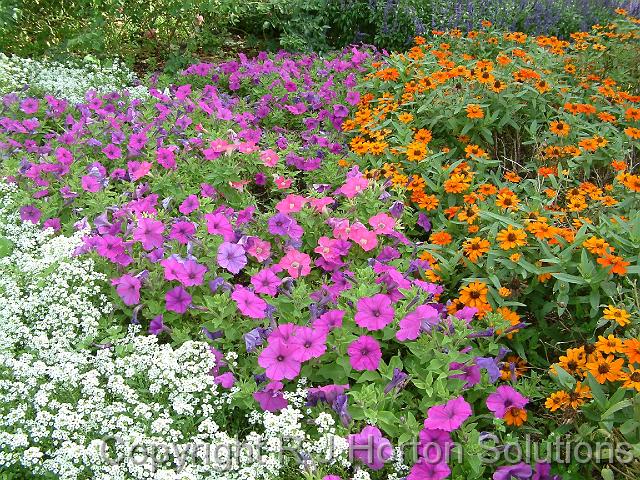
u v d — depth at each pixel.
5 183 1.52
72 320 1.16
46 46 2.46
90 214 1.43
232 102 2.04
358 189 1.47
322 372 1.12
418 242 1.44
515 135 1.81
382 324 1.11
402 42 2.78
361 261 1.39
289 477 1.02
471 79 1.77
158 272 1.25
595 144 1.60
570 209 1.40
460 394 1.09
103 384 1.12
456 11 2.65
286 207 1.40
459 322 1.13
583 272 1.20
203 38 2.73
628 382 0.99
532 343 1.25
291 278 1.23
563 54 2.07
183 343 1.13
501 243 1.26
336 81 2.24
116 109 1.94
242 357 1.18
